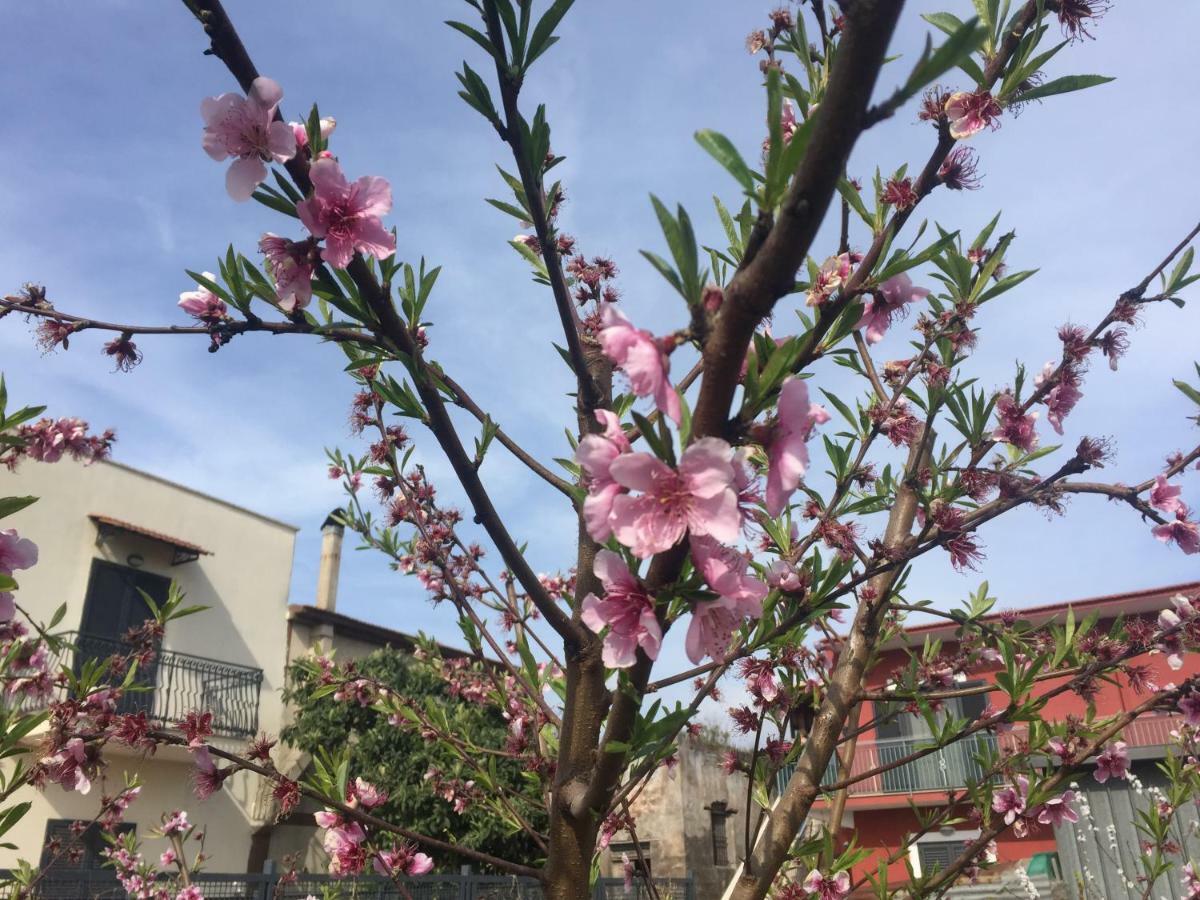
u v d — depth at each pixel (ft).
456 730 11.50
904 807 43.39
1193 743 13.96
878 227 6.81
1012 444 8.78
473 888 27.20
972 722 9.34
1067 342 9.02
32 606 37.65
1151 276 8.89
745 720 9.52
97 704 8.89
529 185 6.42
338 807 7.21
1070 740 9.44
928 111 6.90
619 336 3.95
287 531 50.11
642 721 5.51
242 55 5.48
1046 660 9.52
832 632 11.48
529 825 9.49
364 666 40.70
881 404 9.37
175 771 39.70
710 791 42.11
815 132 3.58
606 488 4.16
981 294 8.52
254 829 41.91
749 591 4.22
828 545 9.06
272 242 5.93
